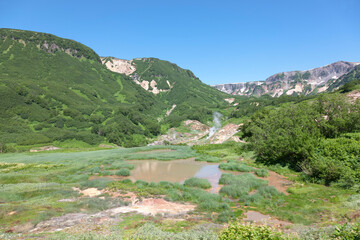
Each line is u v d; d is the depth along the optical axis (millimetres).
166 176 28688
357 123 30109
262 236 7430
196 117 152625
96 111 151750
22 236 11023
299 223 12539
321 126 31969
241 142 54312
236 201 17750
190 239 9344
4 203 17359
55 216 14484
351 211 13047
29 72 178000
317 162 21844
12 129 103250
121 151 56719
